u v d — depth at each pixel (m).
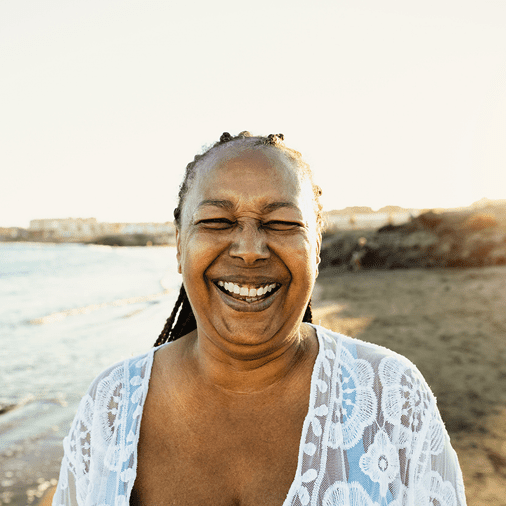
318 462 1.25
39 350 14.48
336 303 19.73
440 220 33.78
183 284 1.61
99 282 42.25
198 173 1.39
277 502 1.23
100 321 20.27
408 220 37.56
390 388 1.34
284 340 1.31
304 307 1.33
